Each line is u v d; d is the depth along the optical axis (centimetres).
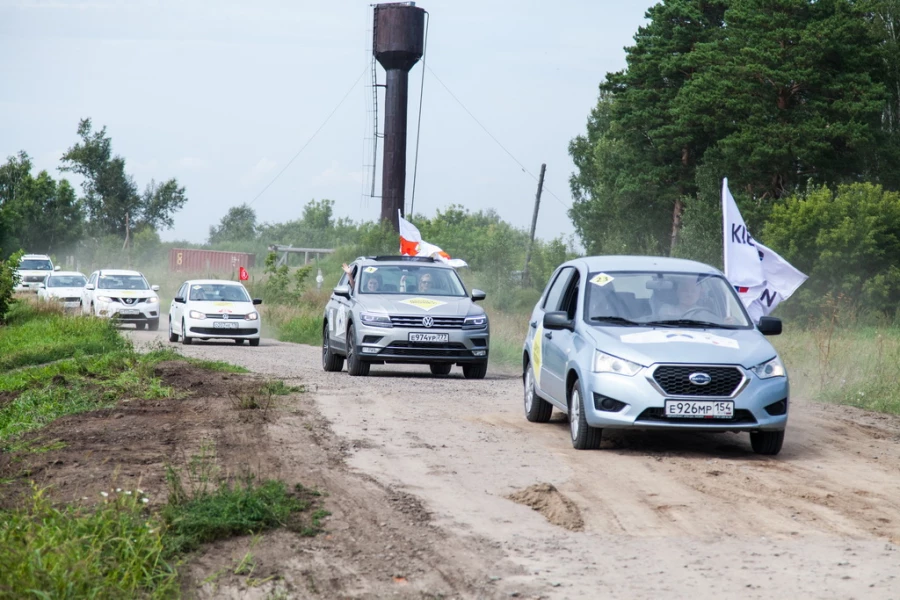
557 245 13050
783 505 1789
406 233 7669
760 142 11825
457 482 1933
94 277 8106
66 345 5278
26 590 1090
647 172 14438
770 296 3956
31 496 1661
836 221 9800
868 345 4578
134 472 1922
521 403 3253
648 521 1662
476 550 1470
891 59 12750
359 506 1712
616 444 2436
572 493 1855
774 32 12162
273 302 9594
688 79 13900
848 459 2288
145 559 1259
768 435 2294
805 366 4044
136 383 3456
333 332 4309
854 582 1335
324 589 1284
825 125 11781
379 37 13588
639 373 2239
